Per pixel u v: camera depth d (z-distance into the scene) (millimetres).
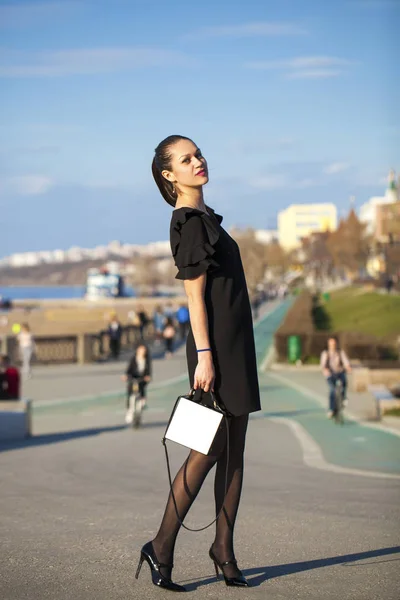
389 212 80938
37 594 4977
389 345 39156
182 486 4988
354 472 13102
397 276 90625
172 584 5031
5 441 19188
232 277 4965
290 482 11703
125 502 9336
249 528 7297
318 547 6328
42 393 30719
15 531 7191
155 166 5188
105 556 5980
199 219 4895
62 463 14406
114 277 146000
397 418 22297
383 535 6852
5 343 41156
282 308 106000
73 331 67875
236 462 5074
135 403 21484
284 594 4938
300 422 22500
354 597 4863
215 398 4898
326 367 22188
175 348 51469
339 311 82000
